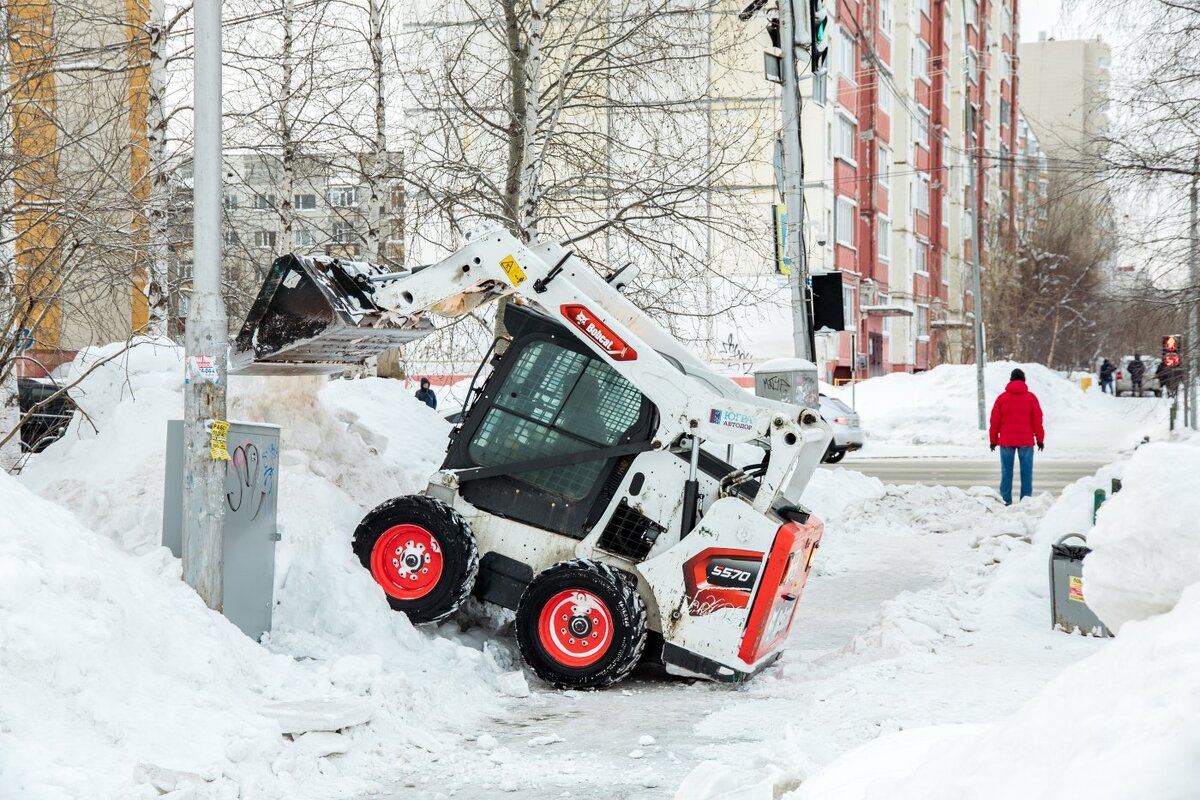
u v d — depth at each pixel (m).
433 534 8.74
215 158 7.64
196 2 7.59
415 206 16.88
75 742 5.25
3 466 12.07
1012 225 68.44
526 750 6.61
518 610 8.38
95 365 10.73
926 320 63.97
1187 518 2.23
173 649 6.27
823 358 44.12
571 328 8.81
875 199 51.72
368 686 6.92
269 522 8.12
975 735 2.50
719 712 7.61
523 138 15.64
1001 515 17.45
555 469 8.98
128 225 11.80
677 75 16.38
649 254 16.27
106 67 14.60
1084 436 39.75
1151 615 2.33
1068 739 2.09
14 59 13.30
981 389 39.94
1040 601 10.45
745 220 16.61
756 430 8.45
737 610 8.32
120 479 9.55
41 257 11.50
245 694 6.44
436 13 17.78
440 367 18.33
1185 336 17.78
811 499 19.19
